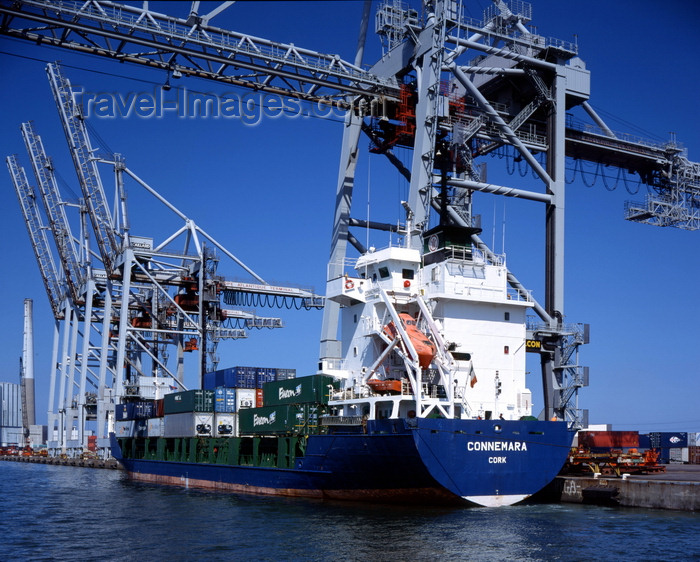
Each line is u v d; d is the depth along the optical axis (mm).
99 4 44312
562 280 53250
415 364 36625
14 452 170125
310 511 37844
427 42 51406
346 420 39438
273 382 48031
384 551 28172
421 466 34406
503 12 53656
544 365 51875
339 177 58656
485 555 27359
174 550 29719
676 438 68938
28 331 165750
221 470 51219
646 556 27172
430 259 42031
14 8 42125
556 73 55031
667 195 67438
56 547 31141
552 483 41156
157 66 47656
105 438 86500
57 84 87625
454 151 53125
